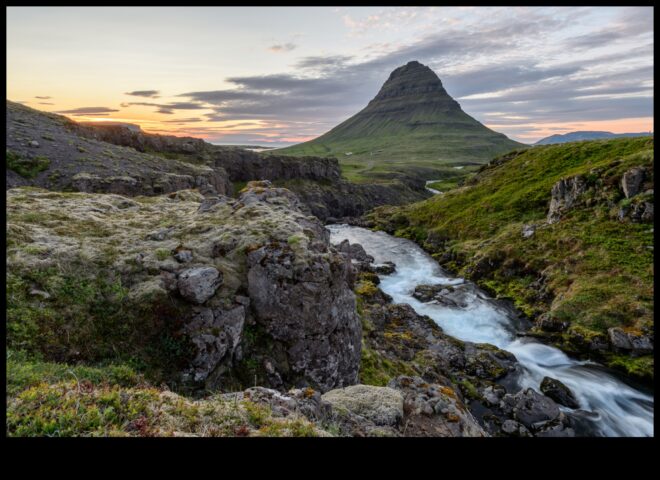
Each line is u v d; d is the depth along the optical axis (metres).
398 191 168.50
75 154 62.91
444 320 39.59
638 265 38.34
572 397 25.12
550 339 34.22
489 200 78.38
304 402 9.70
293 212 25.50
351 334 19.30
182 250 18.00
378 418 10.70
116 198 33.16
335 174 154.88
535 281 45.75
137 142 98.81
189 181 70.19
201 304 15.30
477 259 55.69
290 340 16.67
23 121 69.81
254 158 131.62
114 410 7.34
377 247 76.38
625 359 29.48
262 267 17.36
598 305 35.16
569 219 51.97
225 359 14.88
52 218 22.59
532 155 93.12
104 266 16.39
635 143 68.94
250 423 7.72
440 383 24.95
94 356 12.93
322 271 17.69
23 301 13.40
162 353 13.86
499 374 28.03
